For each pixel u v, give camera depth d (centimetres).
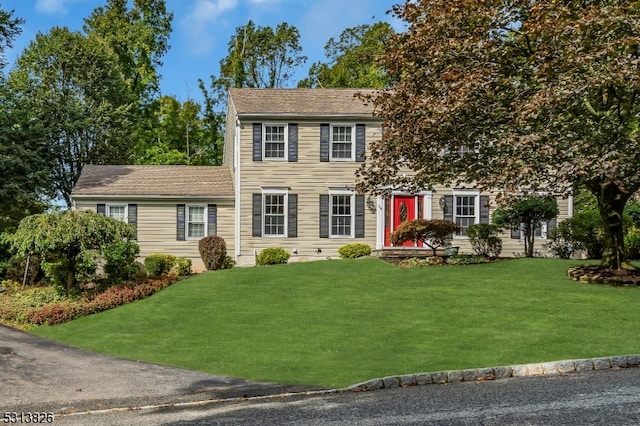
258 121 2541
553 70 1338
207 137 4800
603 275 1641
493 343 1099
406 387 862
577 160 1269
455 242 2539
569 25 1273
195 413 749
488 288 1631
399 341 1142
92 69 3656
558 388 818
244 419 709
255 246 2531
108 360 1084
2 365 1042
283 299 1606
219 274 1995
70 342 1276
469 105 1425
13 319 1579
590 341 1087
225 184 2738
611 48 1226
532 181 1430
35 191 3047
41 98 3394
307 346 1135
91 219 1772
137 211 2594
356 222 2556
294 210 2547
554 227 2447
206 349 1152
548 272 1828
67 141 3556
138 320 1462
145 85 4406
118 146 3734
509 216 2236
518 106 1374
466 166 1673
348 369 955
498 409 721
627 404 726
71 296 1722
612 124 1351
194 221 2620
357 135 2564
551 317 1296
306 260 2534
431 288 1662
